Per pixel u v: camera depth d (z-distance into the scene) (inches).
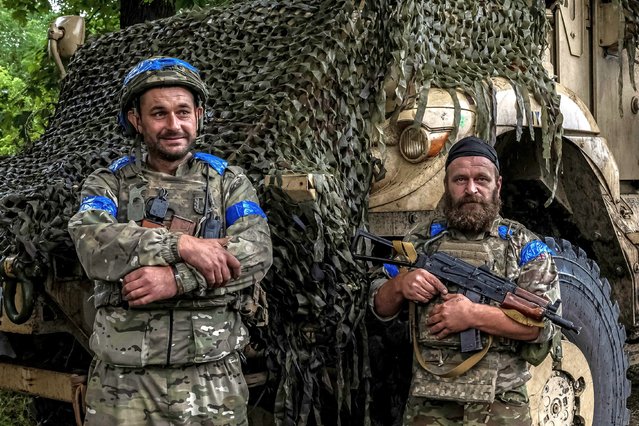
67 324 112.7
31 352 132.4
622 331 140.7
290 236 103.0
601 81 168.9
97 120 147.3
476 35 134.0
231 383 92.4
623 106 174.9
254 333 105.4
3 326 116.6
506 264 105.9
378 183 122.6
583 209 153.6
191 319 89.6
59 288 105.2
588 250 158.7
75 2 314.5
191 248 87.2
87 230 88.7
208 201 93.2
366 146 120.0
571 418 130.1
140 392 89.0
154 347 88.5
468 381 103.0
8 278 101.3
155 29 163.5
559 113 137.6
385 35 123.3
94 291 93.8
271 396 115.0
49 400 149.0
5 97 339.3
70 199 103.1
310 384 106.1
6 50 642.8
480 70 131.7
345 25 123.5
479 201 106.3
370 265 119.1
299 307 103.9
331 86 119.8
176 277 86.6
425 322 105.8
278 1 144.6
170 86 93.4
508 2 139.6
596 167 149.5
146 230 87.5
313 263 103.4
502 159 146.5
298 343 106.3
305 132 114.7
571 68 163.5
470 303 102.4
